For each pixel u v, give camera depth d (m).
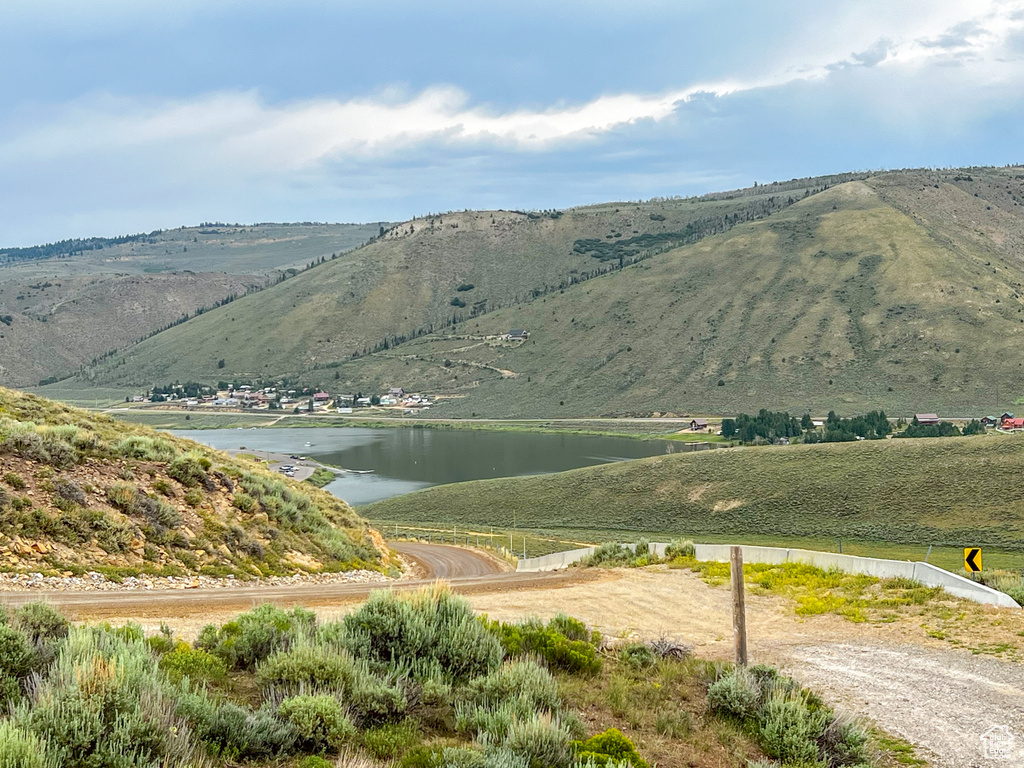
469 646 10.13
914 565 20.06
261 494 27.38
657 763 8.66
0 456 20.38
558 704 9.36
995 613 16.27
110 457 23.72
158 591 17.64
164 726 6.36
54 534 18.59
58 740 5.80
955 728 10.45
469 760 7.00
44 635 8.55
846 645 14.92
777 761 9.21
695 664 12.57
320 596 18.06
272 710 7.57
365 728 8.09
